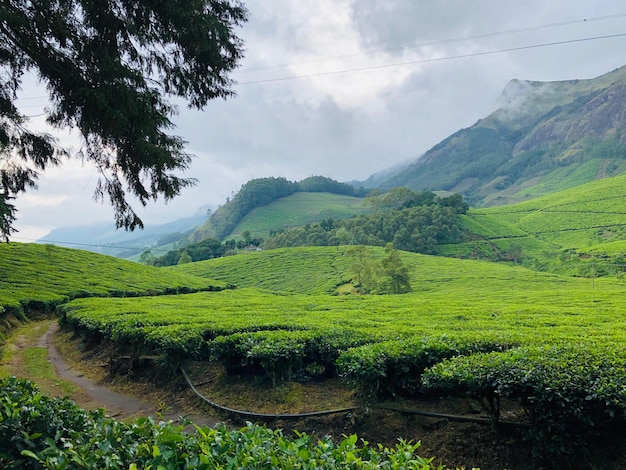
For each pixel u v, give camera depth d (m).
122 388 12.76
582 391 5.95
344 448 4.04
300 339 10.84
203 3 8.37
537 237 121.25
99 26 7.94
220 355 11.37
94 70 7.88
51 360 16.98
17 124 8.85
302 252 94.19
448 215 112.31
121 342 14.59
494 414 6.95
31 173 9.45
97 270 48.75
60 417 4.89
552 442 6.16
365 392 8.62
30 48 7.71
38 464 4.04
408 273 64.12
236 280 78.19
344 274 76.00
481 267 78.56
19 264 43.34
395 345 9.14
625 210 121.19
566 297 31.28
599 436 6.21
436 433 7.55
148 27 8.45
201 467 3.53
